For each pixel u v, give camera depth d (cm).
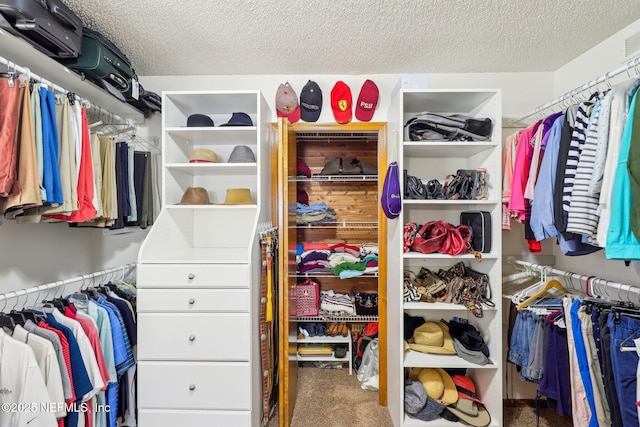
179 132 173
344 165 237
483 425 162
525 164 156
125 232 198
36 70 135
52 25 119
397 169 165
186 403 145
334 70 202
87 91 159
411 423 164
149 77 210
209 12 142
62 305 133
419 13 143
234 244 200
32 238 150
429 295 175
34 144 109
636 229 98
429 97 174
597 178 113
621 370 112
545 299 159
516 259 204
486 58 187
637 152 98
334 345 253
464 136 172
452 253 167
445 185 177
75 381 116
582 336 127
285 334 173
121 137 198
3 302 135
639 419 107
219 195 205
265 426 165
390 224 191
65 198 123
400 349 166
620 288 123
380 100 208
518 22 150
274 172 203
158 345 145
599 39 165
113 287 167
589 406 125
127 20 148
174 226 177
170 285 146
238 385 144
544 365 150
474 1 135
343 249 248
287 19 148
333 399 205
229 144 203
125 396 149
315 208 246
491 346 172
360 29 156
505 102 205
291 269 194
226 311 145
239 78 209
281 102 190
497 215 168
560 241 131
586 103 124
